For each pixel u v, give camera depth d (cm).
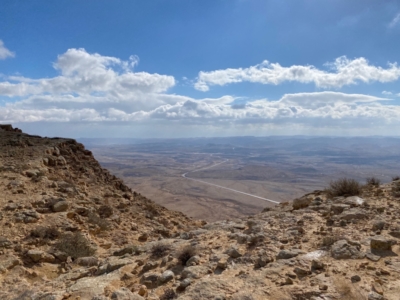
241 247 755
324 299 461
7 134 2381
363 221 834
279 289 509
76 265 898
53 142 2233
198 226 1805
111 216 1456
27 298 628
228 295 510
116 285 641
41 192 1416
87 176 1983
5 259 850
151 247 905
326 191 1354
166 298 537
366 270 541
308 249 680
